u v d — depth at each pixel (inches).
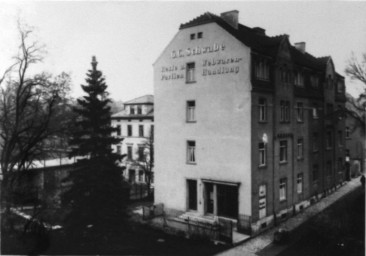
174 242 903.7
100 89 1024.9
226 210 1023.0
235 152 991.6
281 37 1124.5
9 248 836.6
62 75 1021.2
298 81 1226.0
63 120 1077.1
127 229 996.6
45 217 1003.3
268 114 1033.5
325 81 1374.3
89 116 1011.9
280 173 1089.4
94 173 960.9
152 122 1927.9
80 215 944.9
